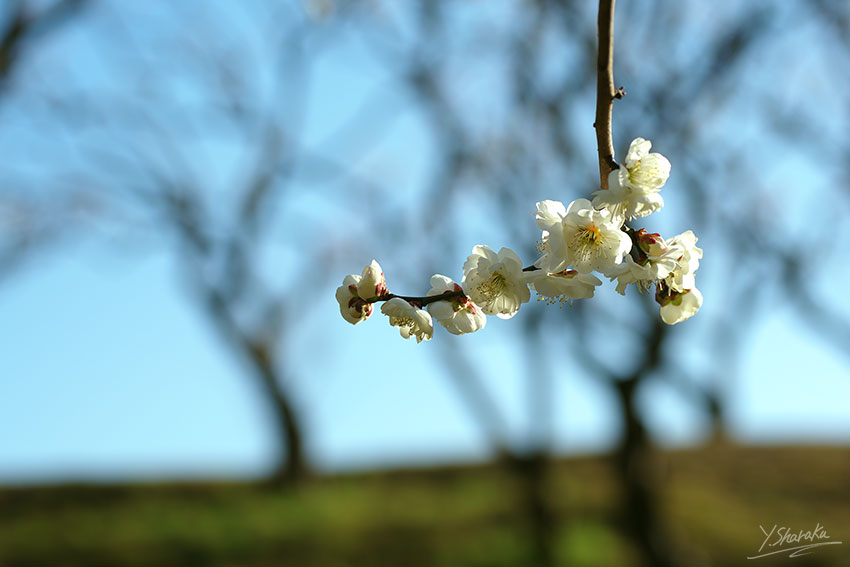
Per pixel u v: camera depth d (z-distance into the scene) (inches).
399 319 100.5
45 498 634.8
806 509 566.6
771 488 614.5
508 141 502.0
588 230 88.7
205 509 602.2
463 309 98.3
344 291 99.8
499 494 613.9
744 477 642.8
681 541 475.2
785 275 546.6
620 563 488.7
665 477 481.7
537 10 462.6
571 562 484.1
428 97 540.7
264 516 582.2
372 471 749.3
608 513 569.3
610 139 85.4
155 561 502.3
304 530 553.0
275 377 729.0
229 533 543.8
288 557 514.6
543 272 93.0
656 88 447.5
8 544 522.3
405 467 749.9
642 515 455.5
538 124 476.7
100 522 564.4
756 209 528.4
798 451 711.1
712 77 443.8
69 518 577.0
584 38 450.3
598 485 631.8
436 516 574.6
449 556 507.8
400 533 546.3
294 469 721.0
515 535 523.8
